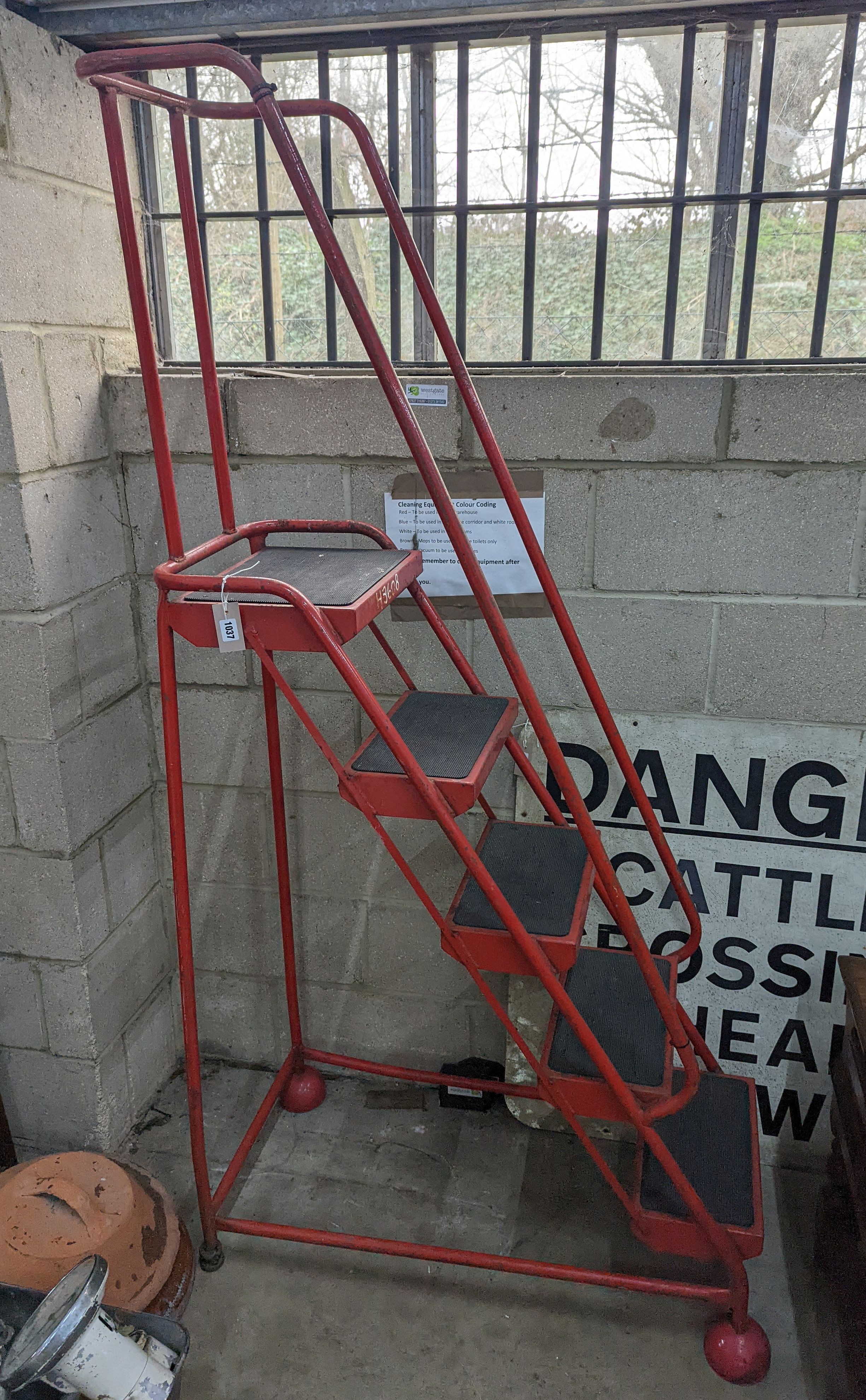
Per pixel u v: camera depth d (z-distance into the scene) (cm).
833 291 176
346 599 123
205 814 206
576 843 161
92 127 170
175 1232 158
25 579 159
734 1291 151
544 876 150
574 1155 198
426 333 197
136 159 187
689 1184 144
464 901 143
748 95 168
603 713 154
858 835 175
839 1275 163
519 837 163
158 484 149
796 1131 195
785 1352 158
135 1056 206
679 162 169
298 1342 161
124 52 110
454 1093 210
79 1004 185
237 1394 152
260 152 185
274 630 122
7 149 147
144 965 207
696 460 161
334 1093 216
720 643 171
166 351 202
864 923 179
